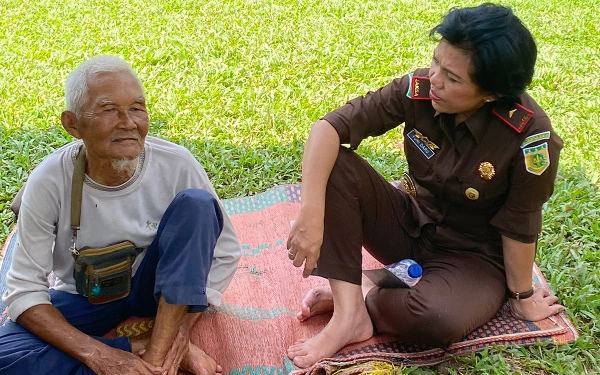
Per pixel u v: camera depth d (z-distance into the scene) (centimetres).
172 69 504
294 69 509
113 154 206
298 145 401
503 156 232
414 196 268
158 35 564
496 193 240
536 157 227
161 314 220
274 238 316
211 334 257
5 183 357
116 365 214
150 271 232
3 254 300
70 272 235
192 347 240
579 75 506
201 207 219
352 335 249
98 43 547
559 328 260
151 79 487
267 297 278
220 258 249
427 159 249
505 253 250
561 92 478
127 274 231
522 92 221
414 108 246
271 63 515
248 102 453
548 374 246
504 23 208
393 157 392
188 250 216
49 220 220
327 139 246
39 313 217
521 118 228
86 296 232
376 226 264
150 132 412
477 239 260
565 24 605
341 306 248
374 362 238
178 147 232
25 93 457
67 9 618
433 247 268
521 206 236
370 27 594
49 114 430
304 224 241
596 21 613
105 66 205
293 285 287
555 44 563
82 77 203
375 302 255
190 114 436
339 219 247
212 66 509
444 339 240
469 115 233
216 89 470
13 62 505
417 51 545
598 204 347
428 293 240
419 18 620
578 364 247
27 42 543
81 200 219
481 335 258
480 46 207
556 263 301
